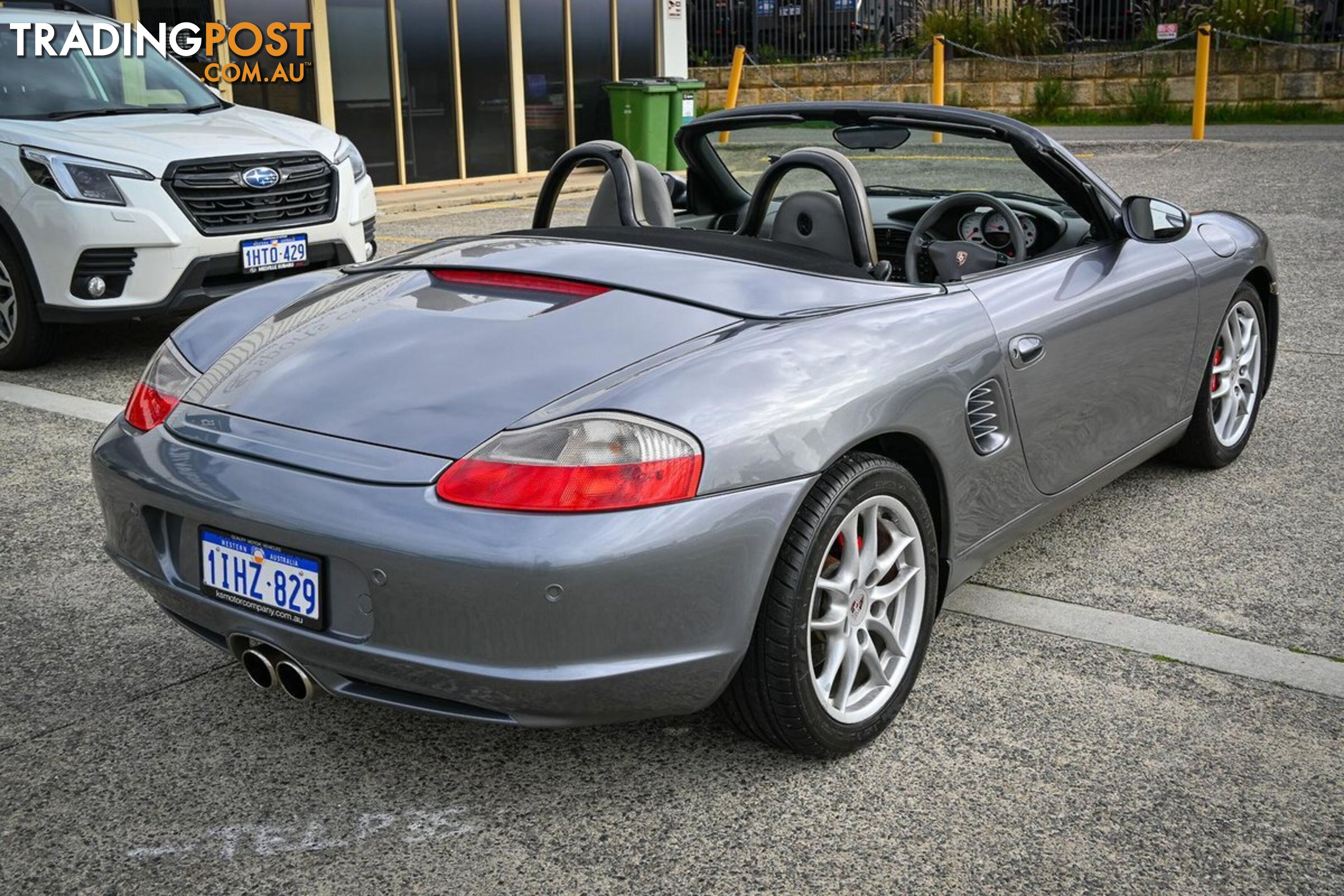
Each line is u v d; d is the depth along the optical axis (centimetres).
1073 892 208
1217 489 411
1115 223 347
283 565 223
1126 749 252
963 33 1895
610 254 285
